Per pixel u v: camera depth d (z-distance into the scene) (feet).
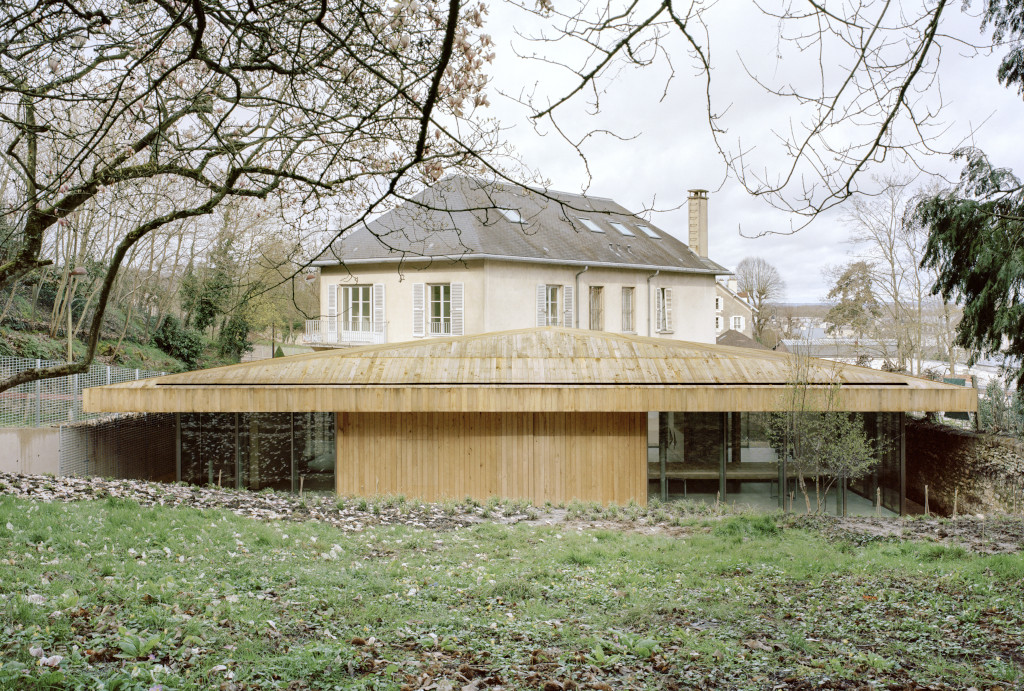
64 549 29.14
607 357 59.26
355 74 18.98
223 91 22.27
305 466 59.36
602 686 17.72
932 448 67.36
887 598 29.01
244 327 128.98
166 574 26.76
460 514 51.13
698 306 119.65
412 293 86.89
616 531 45.65
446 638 21.88
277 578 28.89
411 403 55.31
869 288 143.95
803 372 52.75
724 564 35.24
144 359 113.29
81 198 23.88
